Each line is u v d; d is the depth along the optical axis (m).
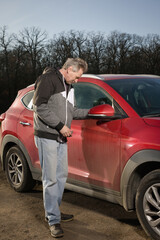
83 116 3.03
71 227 3.04
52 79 2.70
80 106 3.36
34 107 2.74
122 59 70.44
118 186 2.85
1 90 62.00
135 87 3.23
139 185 2.69
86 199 3.78
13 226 3.12
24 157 3.97
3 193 4.14
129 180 2.74
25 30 59.25
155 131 2.58
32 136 3.75
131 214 3.29
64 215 3.18
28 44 59.72
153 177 2.56
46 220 3.07
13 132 4.02
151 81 3.51
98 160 3.00
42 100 2.67
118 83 3.25
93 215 3.30
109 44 70.12
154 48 71.50
